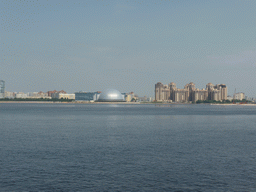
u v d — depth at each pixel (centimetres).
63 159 3778
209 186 2741
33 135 6250
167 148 4647
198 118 12912
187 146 4859
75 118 12238
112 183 2802
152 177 2997
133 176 3027
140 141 5400
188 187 2709
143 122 10225
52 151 4328
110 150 4431
